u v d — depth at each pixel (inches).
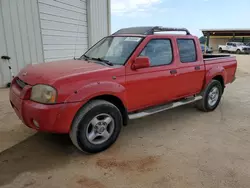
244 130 161.0
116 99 128.6
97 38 408.2
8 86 259.1
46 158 118.4
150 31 151.3
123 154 124.1
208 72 185.0
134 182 100.5
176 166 113.3
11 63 258.2
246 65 633.6
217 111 204.1
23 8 261.9
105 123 123.6
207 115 192.1
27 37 272.2
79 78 111.5
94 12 388.2
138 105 141.4
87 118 114.5
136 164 114.5
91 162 115.5
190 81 171.2
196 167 112.8
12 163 112.9
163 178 103.6
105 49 153.6
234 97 258.5
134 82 133.2
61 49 330.0
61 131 109.2
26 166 110.7
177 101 172.9
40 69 124.3
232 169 111.7
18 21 258.7
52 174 105.0
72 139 115.6
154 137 146.6
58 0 310.2
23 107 109.0
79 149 120.0
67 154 122.8
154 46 146.3
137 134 150.9
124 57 135.3
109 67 126.6
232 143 140.2
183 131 157.2
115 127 128.5
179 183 100.3
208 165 114.8
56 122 105.7
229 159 121.0
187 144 137.6
